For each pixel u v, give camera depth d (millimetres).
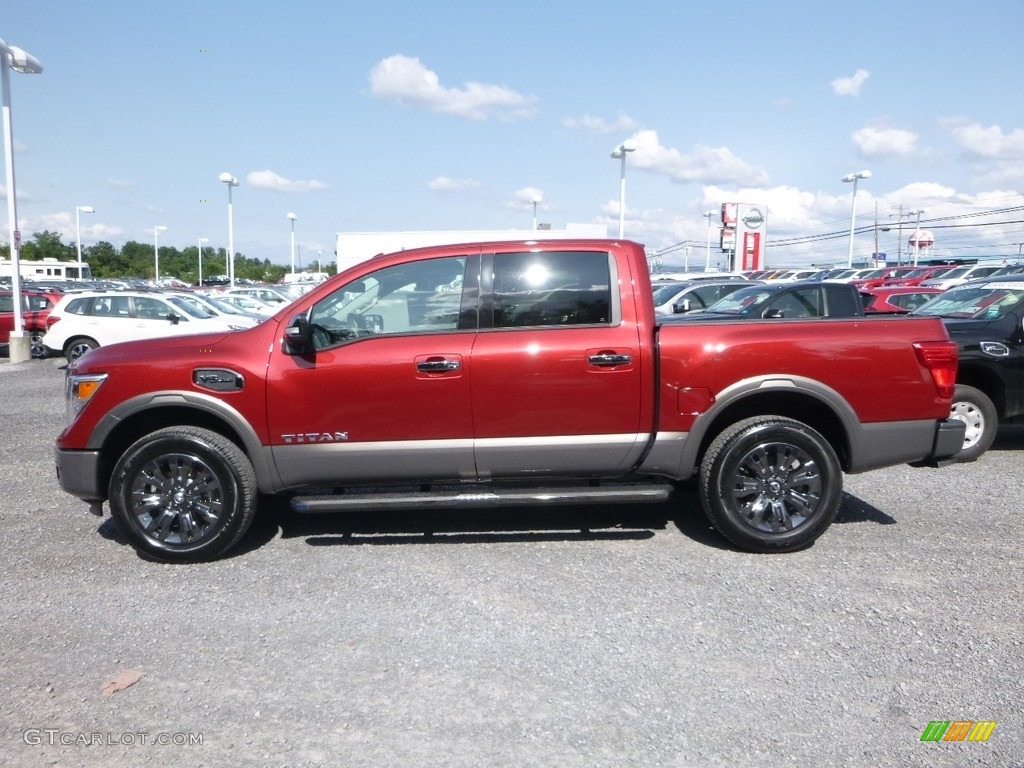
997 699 3414
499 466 5035
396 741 3152
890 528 5660
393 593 4574
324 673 3686
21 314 18719
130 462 4953
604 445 5016
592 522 5816
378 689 3541
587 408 4965
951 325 7871
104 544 5473
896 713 3316
